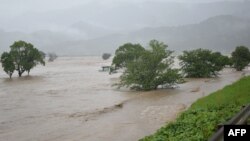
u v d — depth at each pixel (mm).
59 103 44438
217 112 18406
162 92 52062
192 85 61562
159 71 57344
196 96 45438
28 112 37750
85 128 28406
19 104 44375
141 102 42281
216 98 28375
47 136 26016
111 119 31938
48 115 35438
